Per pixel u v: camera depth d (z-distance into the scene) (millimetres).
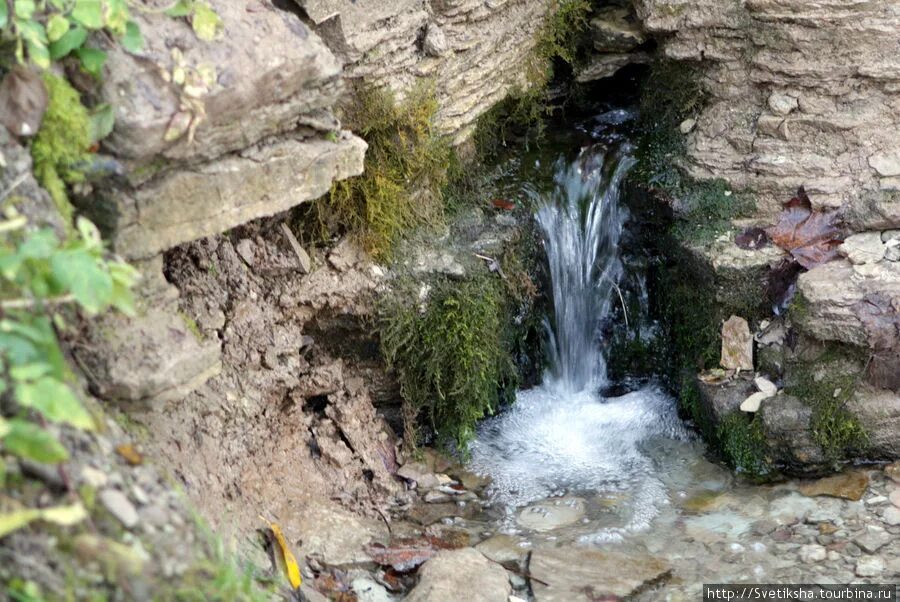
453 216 4535
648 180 4750
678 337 4734
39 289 2553
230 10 3184
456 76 4480
